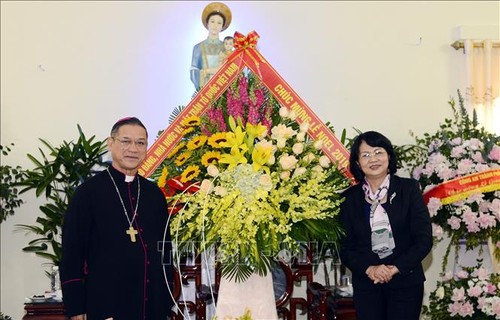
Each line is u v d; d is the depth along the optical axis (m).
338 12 5.16
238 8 5.12
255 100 3.01
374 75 5.16
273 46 5.12
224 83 3.39
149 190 2.96
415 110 5.16
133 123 2.89
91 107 5.05
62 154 4.46
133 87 5.08
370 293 3.09
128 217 2.83
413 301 3.03
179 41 5.12
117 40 5.09
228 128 3.00
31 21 5.05
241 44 3.40
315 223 2.77
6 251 4.94
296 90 5.13
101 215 2.80
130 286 2.75
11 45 5.03
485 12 5.18
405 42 5.18
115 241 2.77
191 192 2.83
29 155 4.70
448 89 5.16
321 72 5.14
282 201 2.69
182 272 3.69
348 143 4.84
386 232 3.05
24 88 5.02
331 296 3.85
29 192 4.98
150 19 5.11
